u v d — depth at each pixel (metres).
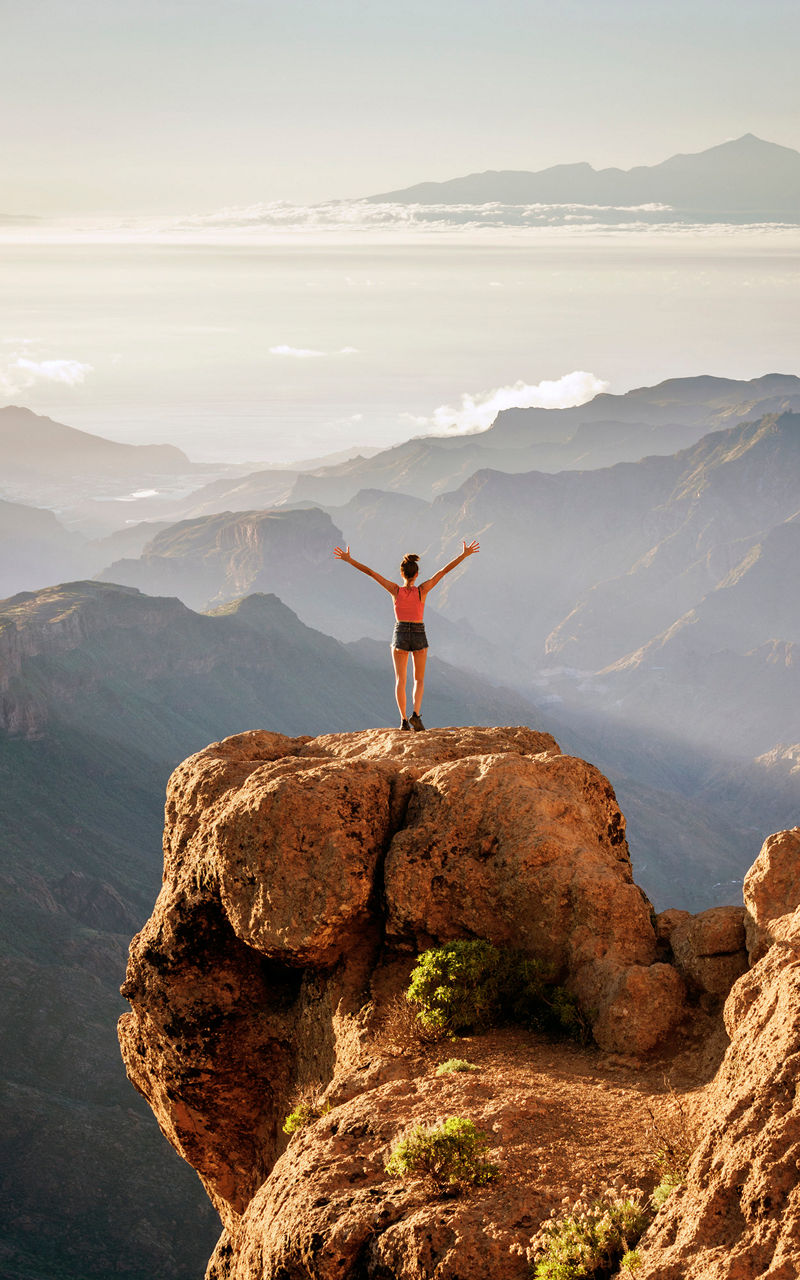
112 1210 146.12
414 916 14.01
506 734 17.77
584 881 13.27
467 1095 10.84
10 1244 138.00
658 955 13.04
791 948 10.34
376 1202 9.27
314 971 15.04
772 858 12.15
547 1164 9.33
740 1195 7.50
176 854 16.75
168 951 16.31
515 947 13.65
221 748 17.95
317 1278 8.98
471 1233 8.48
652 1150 9.41
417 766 15.88
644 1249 7.79
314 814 14.49
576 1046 12.23
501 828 14.12
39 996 191.00
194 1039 16.19
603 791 15.95
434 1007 13.00
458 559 18.36
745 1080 8.60
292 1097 15.55
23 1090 164.00
